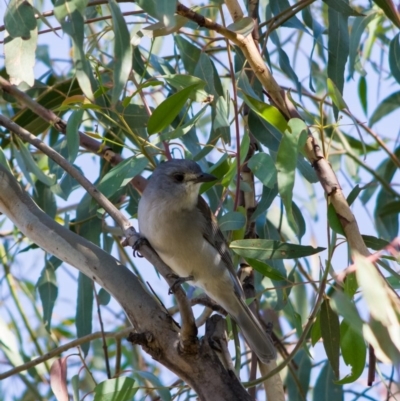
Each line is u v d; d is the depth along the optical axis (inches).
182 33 410.0
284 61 397.4
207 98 337.1
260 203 367.6
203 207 390.9
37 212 323.0
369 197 476.4
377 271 254.1
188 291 452.8
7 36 310.2
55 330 527.8
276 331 472.7
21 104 415.5
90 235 405.4
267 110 316.8
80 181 332.5
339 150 458.0
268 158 322.7
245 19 331.9
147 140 333.7
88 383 422.3
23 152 368.8
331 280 317.7
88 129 472.4
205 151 381.1
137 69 402.9
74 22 286.5
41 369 441.7
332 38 373.4
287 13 392.5
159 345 290.0
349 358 301.1
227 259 390.6
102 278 304.3
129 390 315.9
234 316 383.6
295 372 404.8
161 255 384.8
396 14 345.7
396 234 447.2
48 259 412.5
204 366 287.6
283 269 377.4
